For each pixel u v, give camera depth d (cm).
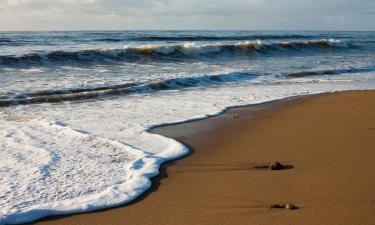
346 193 473
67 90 1221
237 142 723
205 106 1061
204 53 2636
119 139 727
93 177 536
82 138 724
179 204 457
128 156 630
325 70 1953
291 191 484
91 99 1147
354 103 1109
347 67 2128
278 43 3253
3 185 503
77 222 416
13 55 1828
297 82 1584
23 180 522
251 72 1816
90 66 1884
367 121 876
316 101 1148
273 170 566
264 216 418
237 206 447
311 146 684
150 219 421
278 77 1719
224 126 845
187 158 631
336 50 3566
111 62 2077
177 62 2231
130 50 2286
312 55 2998
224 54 2736
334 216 413
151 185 515
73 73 1619
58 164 587
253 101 1146
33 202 455
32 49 2417
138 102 1112
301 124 859
